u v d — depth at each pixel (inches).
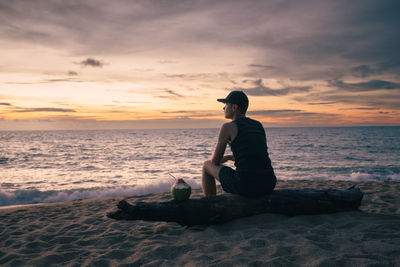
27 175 571.5
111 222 144.9
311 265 71.7
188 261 79.9
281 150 1274.6
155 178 528.1
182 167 722.2
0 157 999.6
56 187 429.7
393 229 97.7
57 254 93.8
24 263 88.1
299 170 635.5
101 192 346.9
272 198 113.7
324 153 1108.5
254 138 104.7
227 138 107.9
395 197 178.4
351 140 2174.0
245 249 86.3
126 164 799.1
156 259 84.5
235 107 110.7
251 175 104.3
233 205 111.1
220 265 75.2
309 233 97.3
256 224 109.3
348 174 541.3
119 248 98.5
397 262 70.0
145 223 137.1
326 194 119.0
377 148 1334.9
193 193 250.4
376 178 453.1
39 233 127.5
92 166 746.8
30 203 300.5
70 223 150.1
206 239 98.7
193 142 2233.0
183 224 111.3
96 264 83.7
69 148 1510.8
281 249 83.0
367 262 69.7
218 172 112.8
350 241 87.9
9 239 116.9
